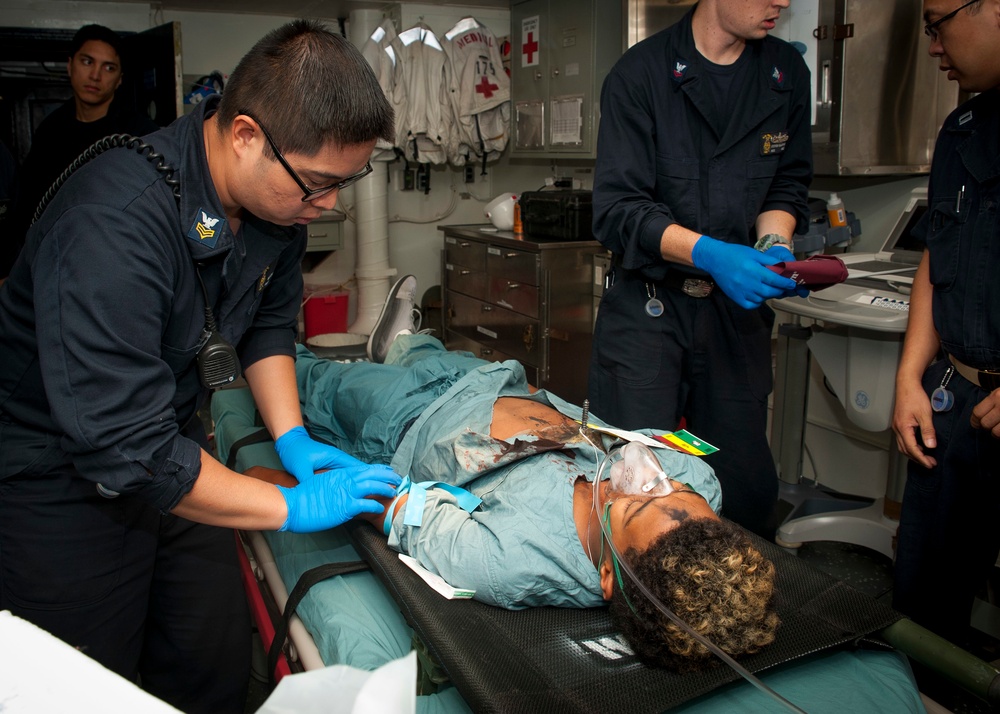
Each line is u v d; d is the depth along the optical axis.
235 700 1.57
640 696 1.05
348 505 1.25
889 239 2.55
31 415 1.14
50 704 0.50
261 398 1.53
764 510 2.11
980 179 1.56
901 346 2.04
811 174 2.00
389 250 5.25
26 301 1.08
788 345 2.61
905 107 2.58
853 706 1.10
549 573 1.23
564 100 4.13
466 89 4.63
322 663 1.33
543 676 1.10
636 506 1.21
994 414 1.48
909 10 2.48
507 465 1.53
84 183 0.99
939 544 1.71
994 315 1.54
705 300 1.91
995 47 1.44
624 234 1.81
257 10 4.66
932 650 1.14
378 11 4.70
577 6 3.91
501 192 5.47
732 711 1.09
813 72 2.52
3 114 4.49
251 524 1.17
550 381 3.85
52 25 4.25
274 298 1.51
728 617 1.05
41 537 1.17
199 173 1.05
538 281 3.69
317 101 0.95
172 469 1.04
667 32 1.85
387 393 1.86
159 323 1.03
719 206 1.85
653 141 1.84
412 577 1.32
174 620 1.46
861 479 3.02
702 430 2.08
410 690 0.45
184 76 4.70
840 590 1.29
